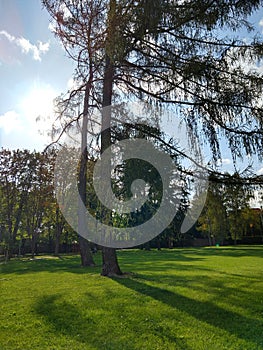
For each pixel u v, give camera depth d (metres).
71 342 3.82
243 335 3.98
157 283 7.70
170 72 5.48
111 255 9.18
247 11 4.68
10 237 23.56
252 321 4.55
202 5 4.66
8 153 24.23
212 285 7.42
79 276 9.51
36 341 3.87
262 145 4.95
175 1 4.61
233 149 5.11
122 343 3.76
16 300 6.19
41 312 5.17
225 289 6.89
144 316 4.82
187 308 5.27
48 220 28.56
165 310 5.14
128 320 4.63
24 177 24.53
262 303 5.59
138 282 7.85
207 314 4.91
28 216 25.83
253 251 24.97
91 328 4.31
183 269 11.44
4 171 24.23
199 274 9.66
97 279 8.50
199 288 7.01
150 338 3.91
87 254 13.45
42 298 6.27
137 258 18.88
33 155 24.31
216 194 5.50
